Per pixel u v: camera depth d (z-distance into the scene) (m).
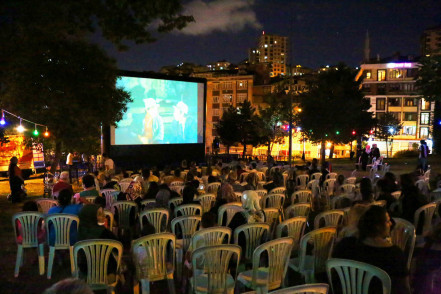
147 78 21.81
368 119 38.12
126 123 21.11
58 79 10.45
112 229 7.00
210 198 8.64
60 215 5.66
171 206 8.06
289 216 7.33
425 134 59.94
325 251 4.92
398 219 5.00
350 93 37.09
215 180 11.01
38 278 5.82
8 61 7.02
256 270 4.29
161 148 22.61
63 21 6.85
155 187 8.65
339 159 34.34
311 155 59.03
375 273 3.04
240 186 9.30
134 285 4.93
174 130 23.14
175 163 22.80
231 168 14.47
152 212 6.59
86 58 10.84
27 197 14.50
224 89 73.19
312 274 4.88
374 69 62.75
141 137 21.73
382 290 3.19
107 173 14.06
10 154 21.67
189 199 7.12
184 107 23.48
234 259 4.54
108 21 7.25
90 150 19.78
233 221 5.95
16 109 12.50
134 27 7.40
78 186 17.23
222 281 4.27
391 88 62.00
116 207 7.85
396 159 30.06
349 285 3.24
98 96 11.55
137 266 4.67
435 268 5.12
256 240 5.36
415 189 6.33
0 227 9.34
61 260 6.26
